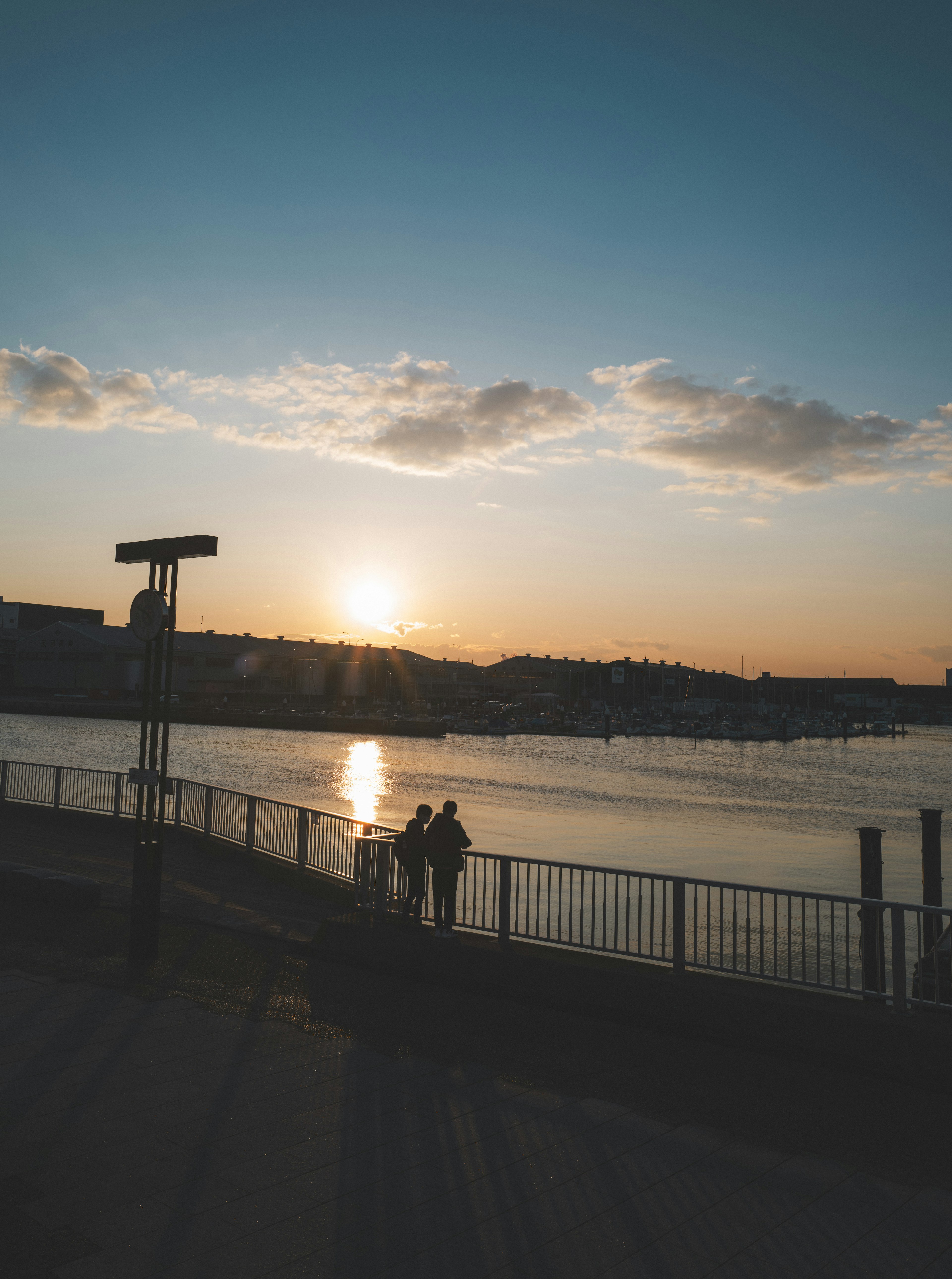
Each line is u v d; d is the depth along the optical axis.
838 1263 5.05
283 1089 7.38
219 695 181.25
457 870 11.17
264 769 78.50
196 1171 5.94
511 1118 6.93
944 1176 6.13
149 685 11.53
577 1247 5.16
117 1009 9.32
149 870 11.41
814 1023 8.28
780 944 20.47
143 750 11.48
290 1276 4.81
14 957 11.29
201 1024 8.95
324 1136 6.53
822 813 59.50
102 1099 7.05
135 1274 4.77
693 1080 7.82
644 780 82.25
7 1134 6.38
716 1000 8.80
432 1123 6.80
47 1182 5.72
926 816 21.41
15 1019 8.88
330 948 11.66
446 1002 9.99
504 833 44.41
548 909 10.48
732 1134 6.74
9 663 179.12
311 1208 5.52
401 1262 4.97
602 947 10.08
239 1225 5.29
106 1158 6.07
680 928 9.54
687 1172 6.09
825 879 34.25
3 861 18.09
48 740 99.31
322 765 86.75
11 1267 4.79
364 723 148.88
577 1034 9.01
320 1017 9.35
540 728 176.25
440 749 121.38
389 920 11.62
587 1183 5.92
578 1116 6.99
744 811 58.94
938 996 8.43
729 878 33.91
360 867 12.06
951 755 140.25
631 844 41.91
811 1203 5.71
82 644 164.50
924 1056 7.75
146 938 11.34
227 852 19.53
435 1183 5.86
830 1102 7.39
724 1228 5.39
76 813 23.39
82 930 12.90
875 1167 6.24
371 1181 5.87
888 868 37.62
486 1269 4.92
